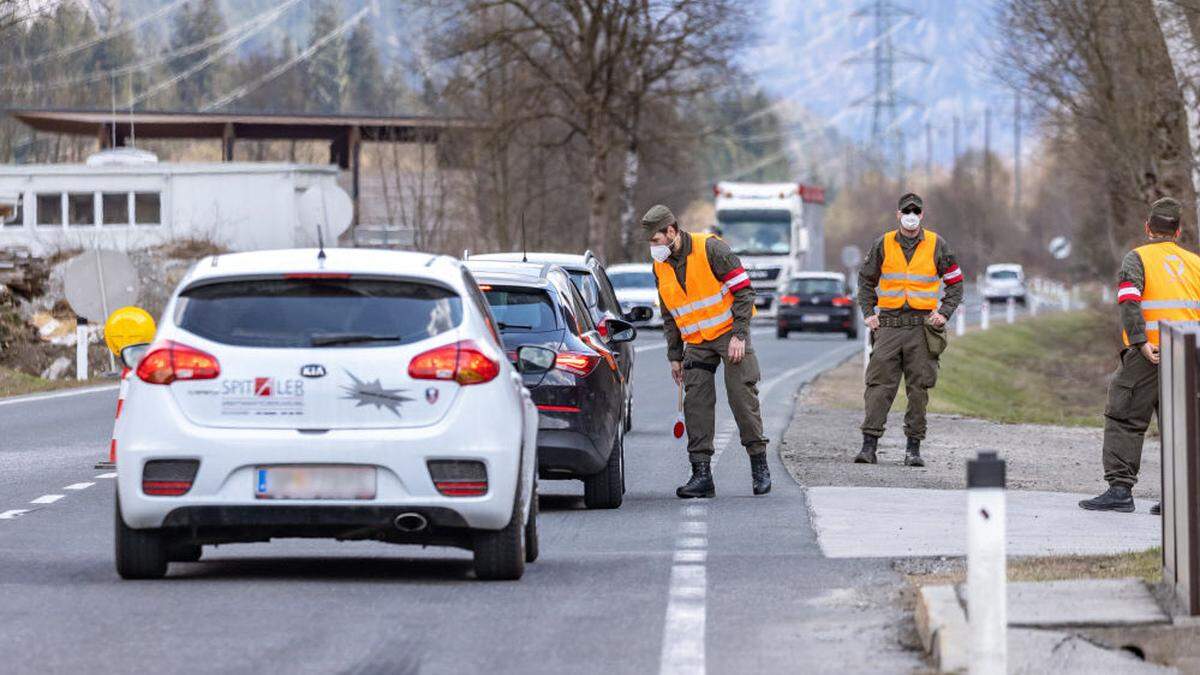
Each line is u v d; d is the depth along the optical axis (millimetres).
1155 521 34000
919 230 45719
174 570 27953
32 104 193625
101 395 72812
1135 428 35875
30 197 146500
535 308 36531
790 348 120562
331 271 25516
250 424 25109
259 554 30281
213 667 20281
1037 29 103125
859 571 27422
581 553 30219
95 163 146625
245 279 25641
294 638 22016
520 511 26359
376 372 25172
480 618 23516
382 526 25188
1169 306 35344
